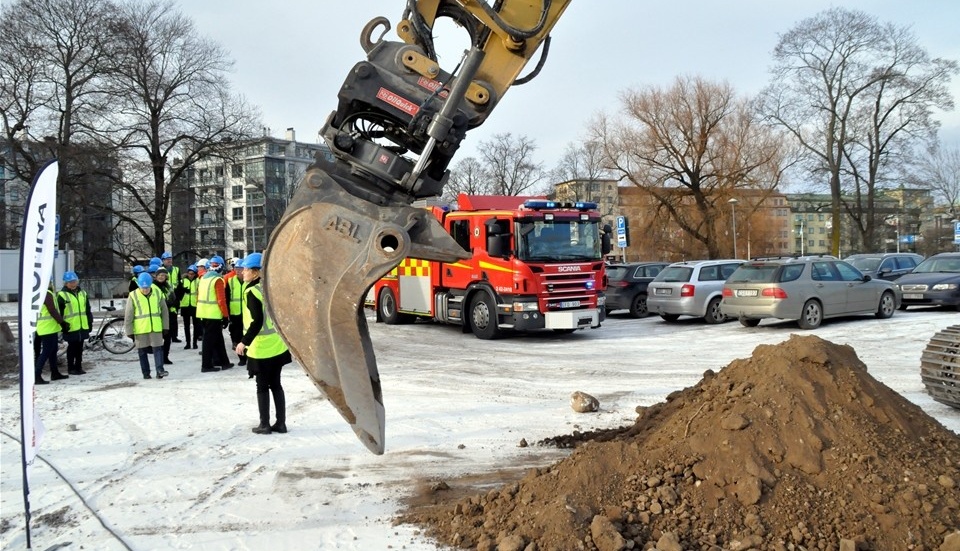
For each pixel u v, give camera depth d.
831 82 42.47
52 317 11.27
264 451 6.80
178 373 11.95
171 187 38.91
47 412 8.80
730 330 15.67
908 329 14.20
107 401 9.44
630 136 43.47
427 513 4.93
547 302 14.48
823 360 5.02
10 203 38.06
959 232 30.39
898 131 42.97
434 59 4.75
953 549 3.77
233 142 38.44
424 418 8.00
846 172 44.44
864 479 4.26
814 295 15.07
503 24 4.48
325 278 4.14
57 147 32.34
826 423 4.61
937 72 41.16
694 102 42.06
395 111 4.43
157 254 38.66
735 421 4.64
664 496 4.29
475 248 15.48
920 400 8.03
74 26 32.94
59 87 33.56
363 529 4.73
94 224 41.00
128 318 11.32
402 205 4.30
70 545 4.59
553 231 14.73
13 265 26.66
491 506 4.65
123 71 34.22
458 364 12.00
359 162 4.45
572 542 3.96
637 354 12.66
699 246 44.00
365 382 4.15
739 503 4.24
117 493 5.62
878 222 54.91
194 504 5.34
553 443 6.78
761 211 43.41
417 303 17.80
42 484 5.88
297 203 4.21
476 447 6.76
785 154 42.34
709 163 42.38
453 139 4.44
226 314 12.25
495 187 63.91
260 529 4.80
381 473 6.02
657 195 43.22
